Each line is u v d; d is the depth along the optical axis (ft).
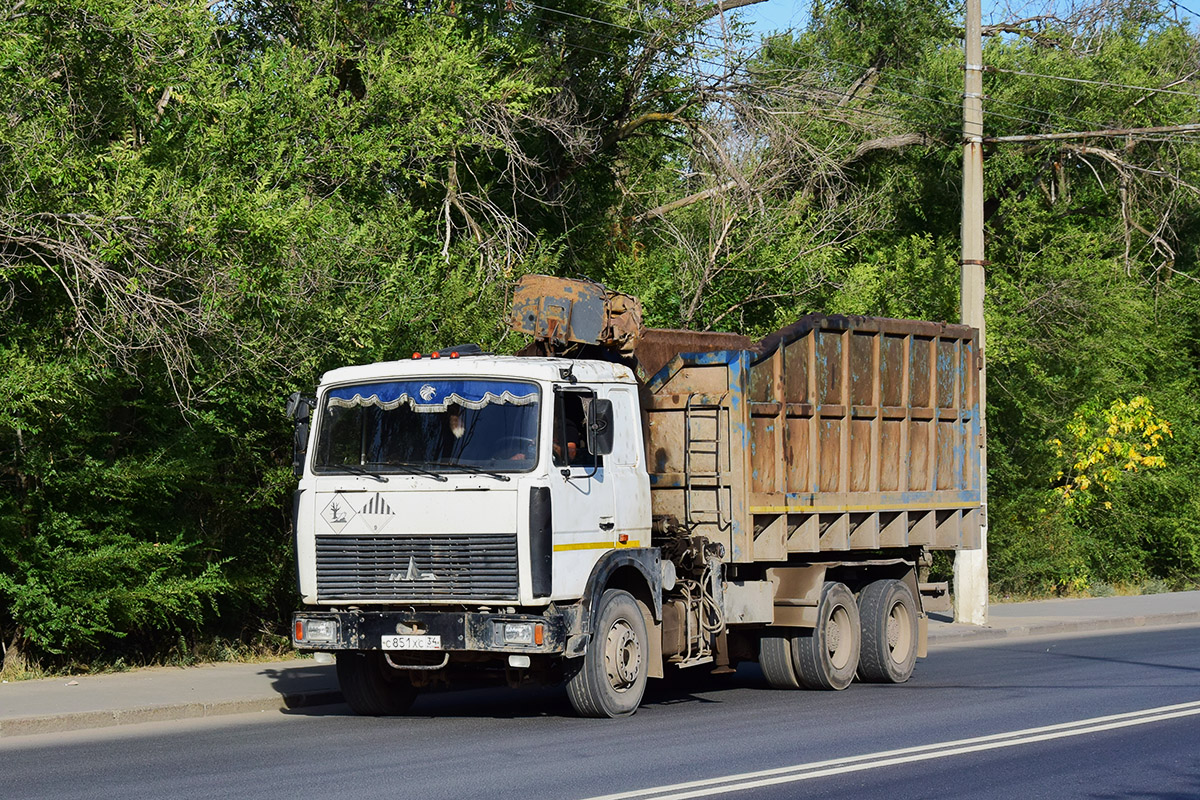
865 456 88.12
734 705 77.41
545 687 89.35
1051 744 61.67
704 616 77.15
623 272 133.18
